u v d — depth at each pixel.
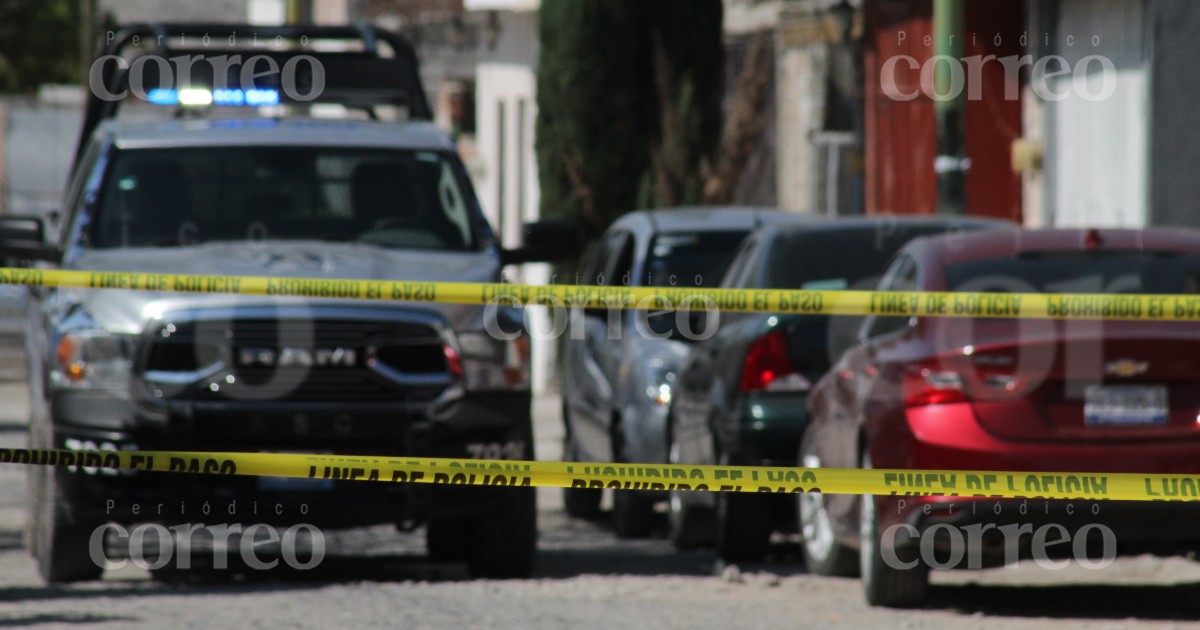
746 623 30.73
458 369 35.72
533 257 40.91
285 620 30.97
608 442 47.59
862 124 90.12
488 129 120.94
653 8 82.31
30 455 29.59
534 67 115.62
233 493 34.81
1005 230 34.94
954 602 33.53
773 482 28.86
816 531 37.00
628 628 30.17
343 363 35.25
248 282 33.22
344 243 39.53
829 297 29.69
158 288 33.38
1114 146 67.00
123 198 39.78
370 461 29.92
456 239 40.16
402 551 42.88
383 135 41.72
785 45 97.94
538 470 29.03
